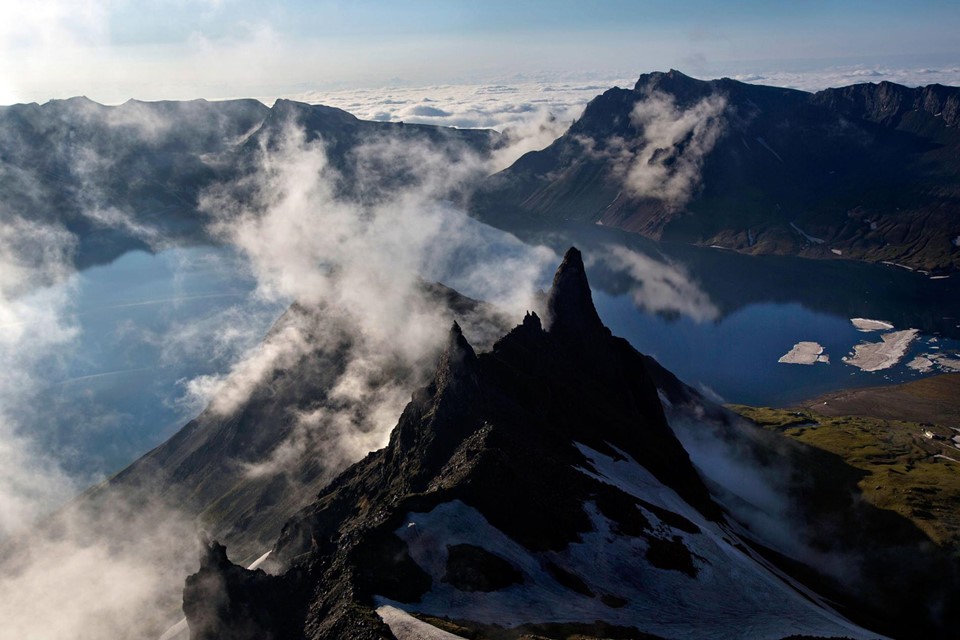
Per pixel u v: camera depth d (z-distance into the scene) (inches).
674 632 4269.2
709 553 5265.8
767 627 4500.5
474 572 4308.6
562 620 4119.1
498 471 5083.7
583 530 5002.5
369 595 4097.0
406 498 4783.5
